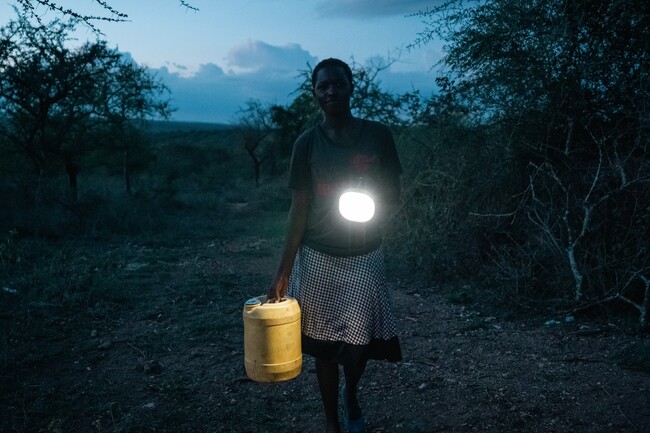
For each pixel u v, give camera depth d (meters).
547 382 3.43
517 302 5.01
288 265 2.49
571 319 4.66
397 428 2.91
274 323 2.32
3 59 10.80
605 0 5.38
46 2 3.22
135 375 3.67
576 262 4.96
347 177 2.40
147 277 6.57
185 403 3.25
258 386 3.48
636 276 4.55
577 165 5.64
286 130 24.70
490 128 6.50
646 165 4.87
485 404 3.14
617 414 2.98
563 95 5.58
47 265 6.91
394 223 7.35
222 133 71.19
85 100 12.53
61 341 4.31
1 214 9.78
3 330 4.46
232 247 9.02
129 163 18.50
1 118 12.43
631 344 3.97
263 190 18.73
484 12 6.05
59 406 3.19
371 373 3.66
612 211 4.99
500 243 6.11
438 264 6.25
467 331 4.51
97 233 9.60
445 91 6.64
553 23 5.49
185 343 4.29
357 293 2.45
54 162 13.12
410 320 4.87
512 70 5.77
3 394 3.34
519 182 6.07
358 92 9.66
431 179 7.11
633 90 5.41
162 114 14.51
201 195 17.12
